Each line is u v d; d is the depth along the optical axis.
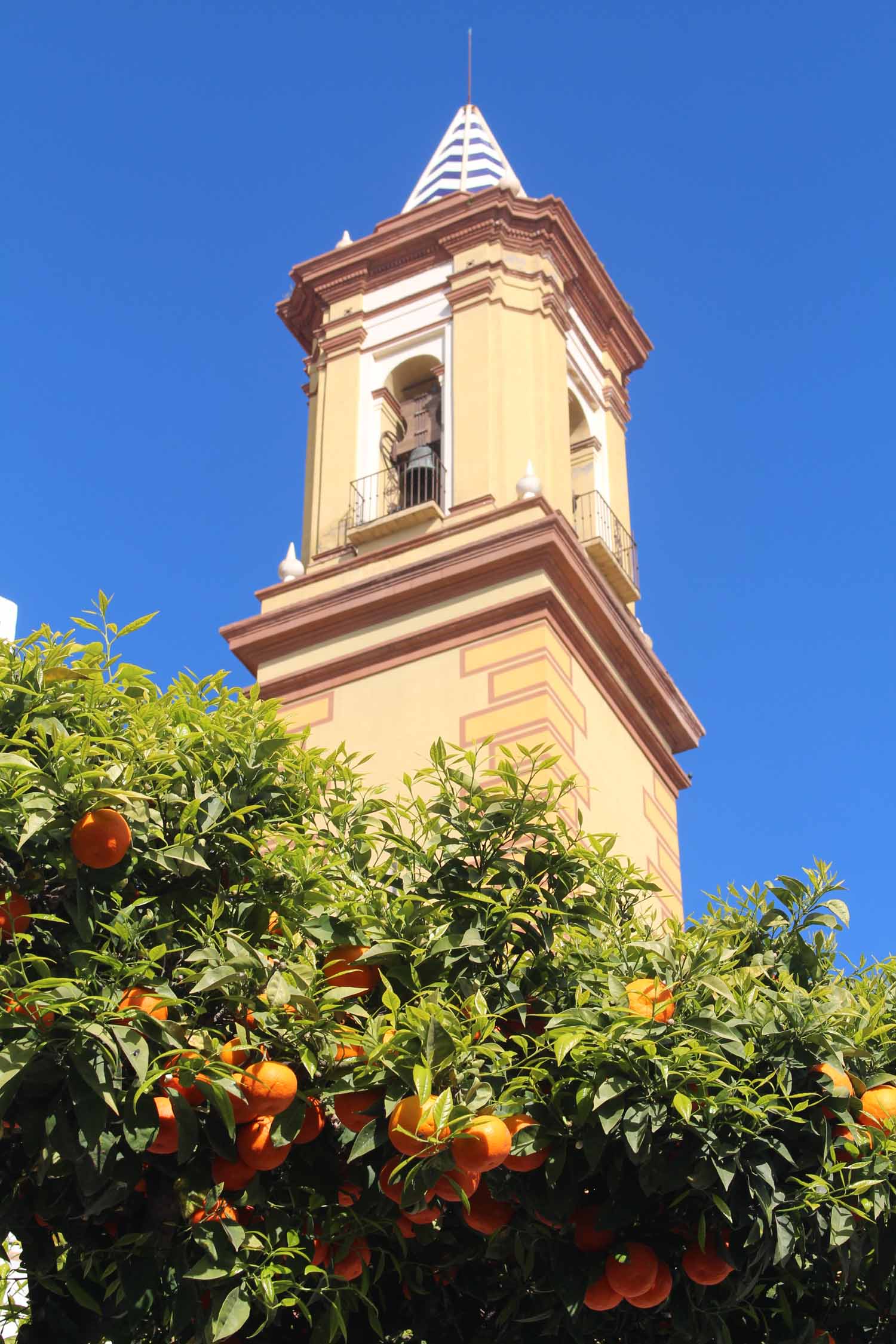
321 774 10.02
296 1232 8.18
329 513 23.75
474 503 22.11
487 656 20.17
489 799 9.55
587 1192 8.78
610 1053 8.16
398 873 9.67
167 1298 8.27
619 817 20.56
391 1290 9.52
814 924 10.01
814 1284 9.48
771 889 10.15
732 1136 8.26
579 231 25.64
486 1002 8.91
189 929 8.63
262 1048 8.12
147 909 8.77
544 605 20.14
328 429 24.70
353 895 9.48
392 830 9.92
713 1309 8.81
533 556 20.50
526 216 25.09
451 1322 9.46
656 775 22.41
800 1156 8.47
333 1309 8.18
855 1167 8.46
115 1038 7.43
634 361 27.72
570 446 25.64
